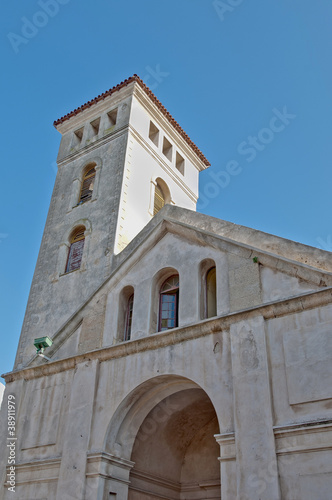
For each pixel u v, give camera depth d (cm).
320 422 1189
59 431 1630
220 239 1661
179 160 3127
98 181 2556
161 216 1975
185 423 1828
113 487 1491
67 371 1744
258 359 1355
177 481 1850
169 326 1706
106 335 1759
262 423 1265
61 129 3045
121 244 2264
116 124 2727
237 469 1244
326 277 1372
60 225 2545
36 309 2295
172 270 1772
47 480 1557
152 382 1552
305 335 1327
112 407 1555
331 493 1114
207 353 1468
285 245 1551
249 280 1525
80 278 2231
